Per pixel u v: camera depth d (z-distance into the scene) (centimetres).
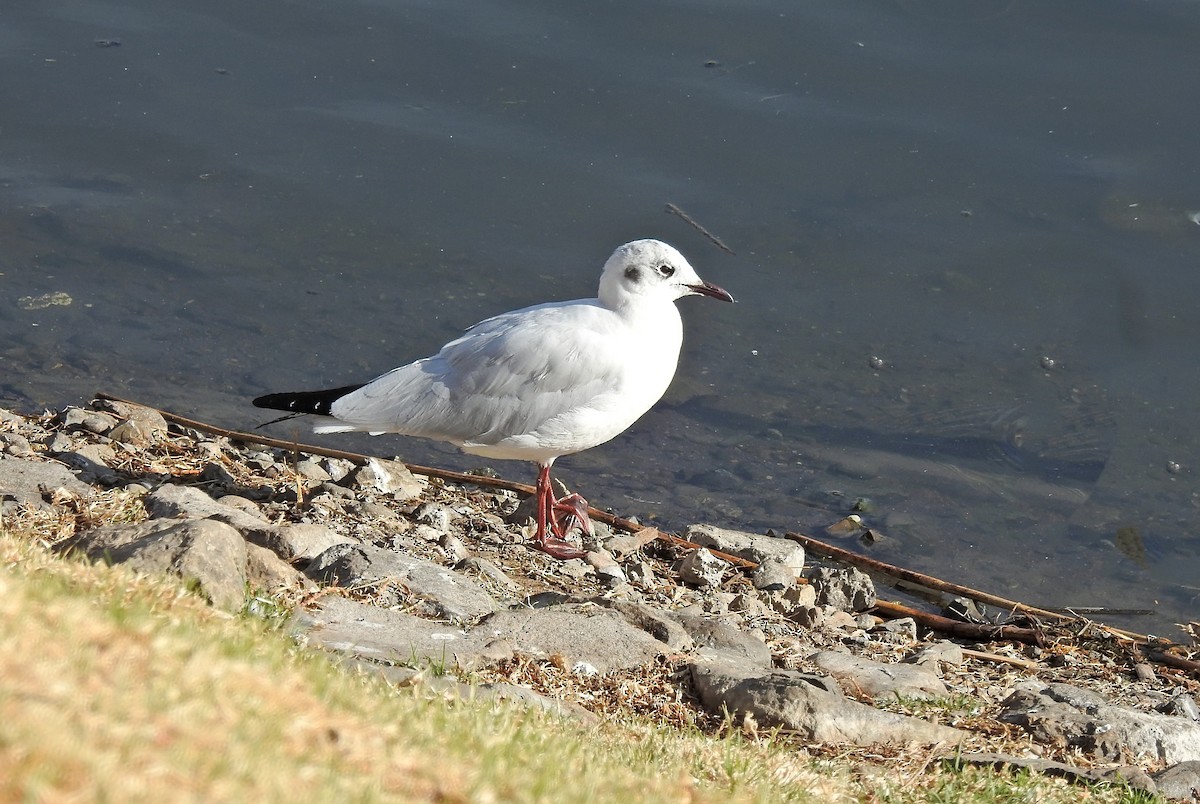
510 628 914
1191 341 1620
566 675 879
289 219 1761
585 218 1767
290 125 1897
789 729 852
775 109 1909
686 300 1678
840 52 1997
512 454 1178
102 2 2130
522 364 1136
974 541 1362
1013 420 1528
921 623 1217
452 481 1368
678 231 1752
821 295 1686
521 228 1753
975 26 2044
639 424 1520
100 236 1719
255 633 707
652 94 1938
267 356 1563
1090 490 1435
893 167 1834
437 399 1155
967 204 1788
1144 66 1956
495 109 1922
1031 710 937
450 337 1606
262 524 1039
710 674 892
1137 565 1334
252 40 2055
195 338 1581
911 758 839
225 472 1244
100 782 433
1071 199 1786
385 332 1609
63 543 880
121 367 1519
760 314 1662
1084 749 895
